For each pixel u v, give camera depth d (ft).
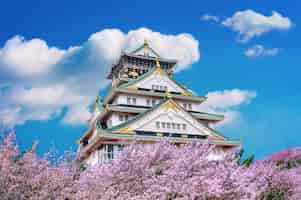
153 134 134.51
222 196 45.44
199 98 165.89
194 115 155.74
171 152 53.62
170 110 141.49
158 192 44.24
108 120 151.84
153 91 156.87
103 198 42.39
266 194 66.33
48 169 44.47
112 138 125.59
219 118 161.38
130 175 48.26
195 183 44.16
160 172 50.65
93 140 127.85
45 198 41.01
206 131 143.95
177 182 45.01
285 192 70.69
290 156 95.91
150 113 138.00
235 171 49.44
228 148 144.15
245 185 48.93
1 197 38.60
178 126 141.18
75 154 49.34
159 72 164.35
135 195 45.32
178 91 165.99
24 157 43.39
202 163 50.88
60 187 43.42
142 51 182.19
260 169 69.77
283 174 72.43
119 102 152.66
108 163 52.01
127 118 147.95
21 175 41.70
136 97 155.94
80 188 44.55
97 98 169.89
